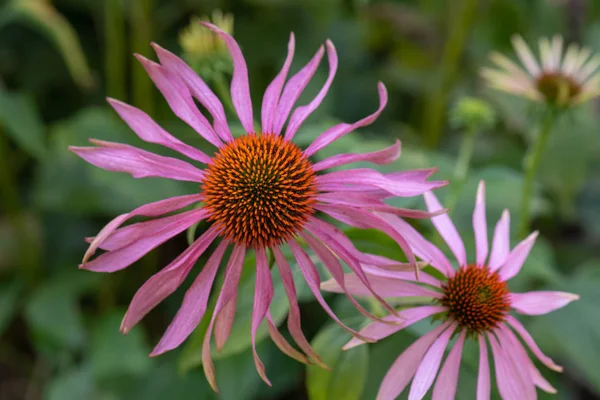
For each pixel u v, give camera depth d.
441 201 0.49
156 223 0.37
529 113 0.51
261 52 0.71
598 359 0.49
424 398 0.41
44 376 0.70
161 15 0.70
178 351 0.60
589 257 0.69
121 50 0.66
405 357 0.38
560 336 0.50
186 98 0.38
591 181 0.71
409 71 0.80
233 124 0.47
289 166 0.38
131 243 0.36
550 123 0.50
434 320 0.39
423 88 0.79
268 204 0.37
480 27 0.80
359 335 0.36
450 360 0.38
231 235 0.37
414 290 0.39
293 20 0.74
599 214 0.70
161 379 0.57
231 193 0.37
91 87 0.77
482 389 0.38
